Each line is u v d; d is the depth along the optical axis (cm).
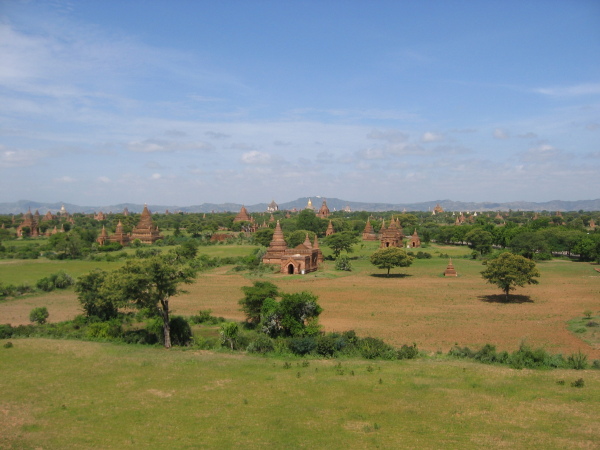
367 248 17275
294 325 5359
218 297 8262
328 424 3019
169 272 5169
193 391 3619
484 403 3338
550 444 2709
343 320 6469
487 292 8631
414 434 2867
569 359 4328
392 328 5969
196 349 4959
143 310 6481
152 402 3403
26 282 8962
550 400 3375
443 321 6341
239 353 4784
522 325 6053
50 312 7038
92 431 2930
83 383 3800
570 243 14650
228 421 3072
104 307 6206
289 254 11469
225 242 19050
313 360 4516
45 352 4688
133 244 17638
